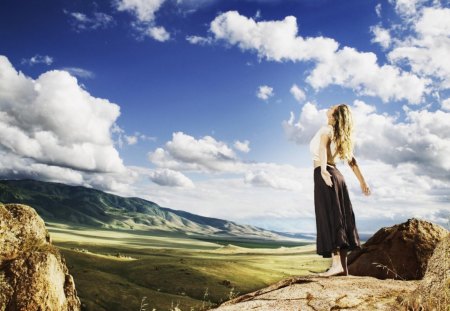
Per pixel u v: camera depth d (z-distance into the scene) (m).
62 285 7.05
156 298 83.94
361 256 8.30
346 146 6.12
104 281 94.81
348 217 5.94
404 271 7.56
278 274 126.19
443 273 4.04
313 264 167.50
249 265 138.75
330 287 5.08
